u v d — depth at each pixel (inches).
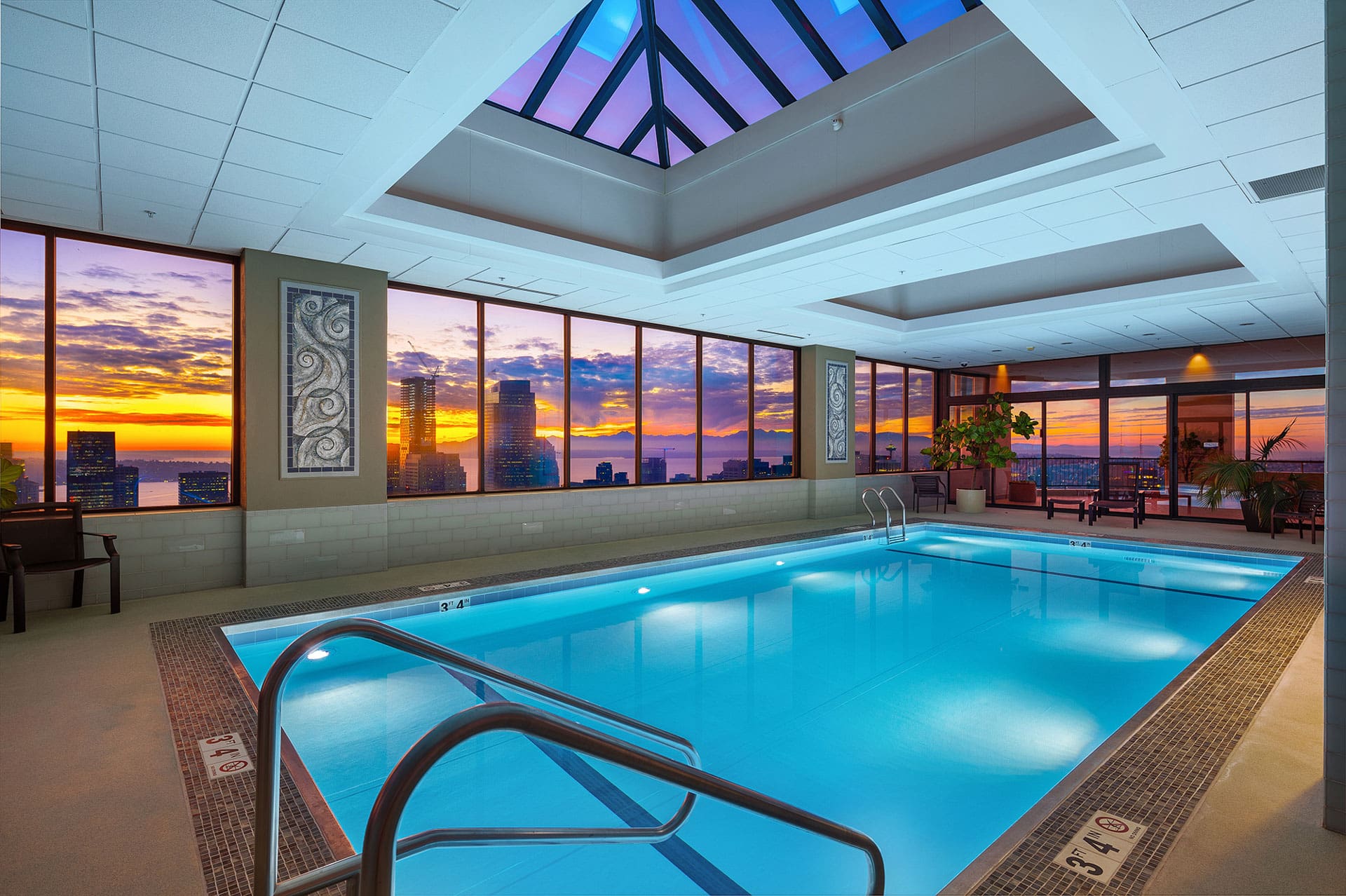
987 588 270.4
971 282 368.8
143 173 164.2
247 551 227.5
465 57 119.1
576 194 270.4
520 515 305.4
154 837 87.0
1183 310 308.8
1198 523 413.1
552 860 97.0
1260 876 77.1
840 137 237.5
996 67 196.9
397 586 230.1
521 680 63.8
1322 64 116.8
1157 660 184.5
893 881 92.4
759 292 288.4
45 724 121.0
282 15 106.8
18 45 112.1
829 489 443.8
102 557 201.2
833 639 202.8
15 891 76.2
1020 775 122.1
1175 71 120.2
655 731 79.3
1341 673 85.4
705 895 89.7
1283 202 177.5
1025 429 465.7
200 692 136.6
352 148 151.6
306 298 238.1
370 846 33.4
